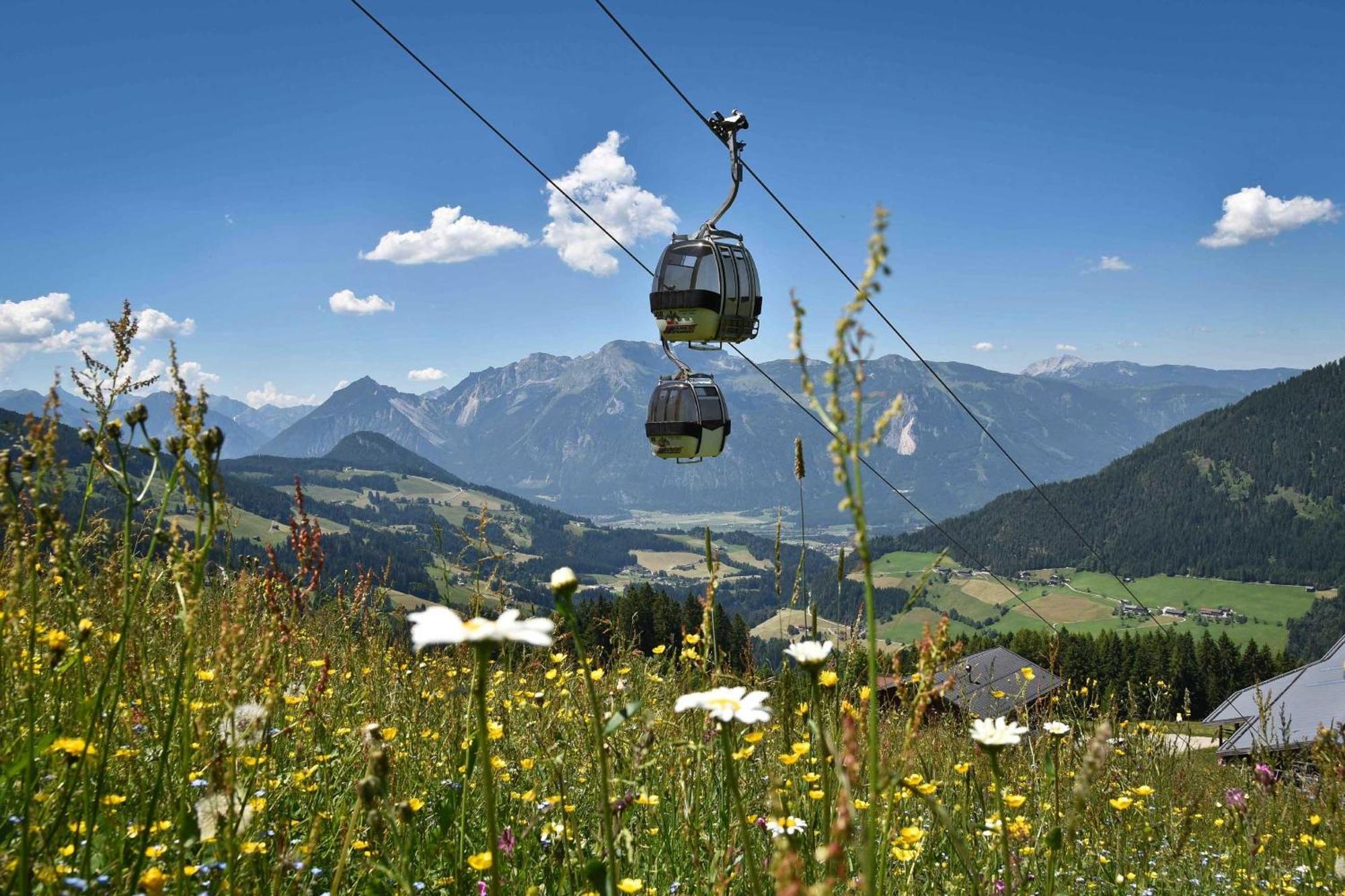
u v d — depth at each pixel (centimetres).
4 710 349
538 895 378
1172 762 628
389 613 620
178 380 291
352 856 398
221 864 323
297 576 383
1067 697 612
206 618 392
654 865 405
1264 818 566
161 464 309
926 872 396
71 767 315
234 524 414
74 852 316
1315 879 498
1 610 316
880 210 172
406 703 567
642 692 516
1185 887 510
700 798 414
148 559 372
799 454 453
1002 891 374
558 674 607
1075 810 288
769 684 454
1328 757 491
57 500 304
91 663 382
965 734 476
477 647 209
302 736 461
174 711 304
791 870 180
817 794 380
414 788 475
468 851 425
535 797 447
